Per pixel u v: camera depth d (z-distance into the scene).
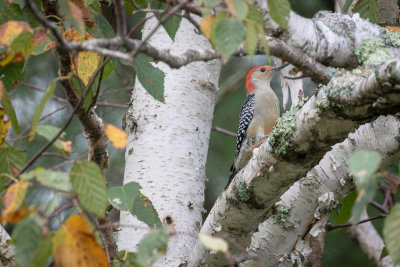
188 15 5.87
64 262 5.23
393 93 5.89
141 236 9.58
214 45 5.50
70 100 7.75
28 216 5.07
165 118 10.46
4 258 8.86
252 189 7.96
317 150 7.19
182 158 10.24
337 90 6.33
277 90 17.11
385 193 13.61
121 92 15.11
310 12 14.14
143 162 10.21
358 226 14.21
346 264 14.83
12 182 6.57
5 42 5.70
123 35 5.53
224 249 5.20
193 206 10.04
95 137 8.89
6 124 6.79
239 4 5.00
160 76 7.06
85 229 5.36
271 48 6.81
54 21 7.49
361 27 7.45
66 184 5.01
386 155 9.36
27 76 14.99
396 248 4.64
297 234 9.95
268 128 13.77
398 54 7.33
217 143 15.55
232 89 15.68
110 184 15.08
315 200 9.84
